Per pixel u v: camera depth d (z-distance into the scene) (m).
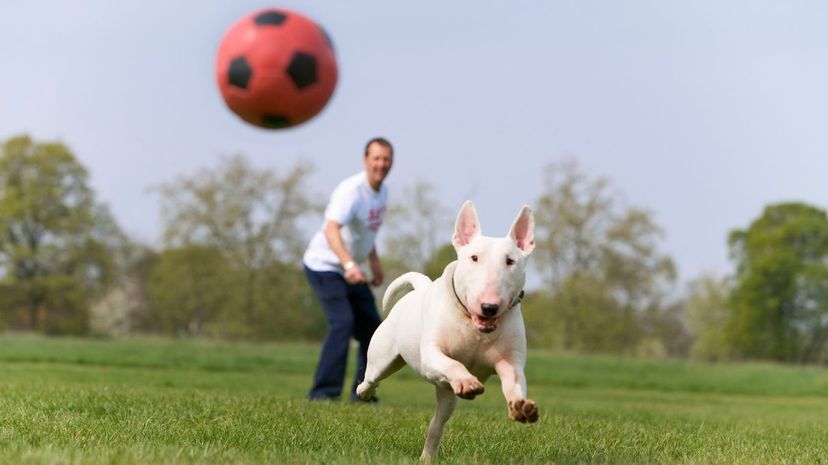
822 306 68.06
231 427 6.71
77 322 60.12
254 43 8.91
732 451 6.73
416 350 5.64
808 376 29.84
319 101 9.16
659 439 7.46
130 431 6.25
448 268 5.33
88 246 60.50
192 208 49.38
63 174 60.38
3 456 4.66
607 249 52.31
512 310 5.25
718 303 71.44
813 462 6.20
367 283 11.20
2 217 58.16
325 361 10.78
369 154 10.56
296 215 50.09
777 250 68.19
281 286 50.47
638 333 55.34
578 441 7.11
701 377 28.36
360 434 6.79
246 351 31.80
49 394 9.07
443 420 5.73
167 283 52.31
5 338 36.91
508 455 6.16
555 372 28.05
